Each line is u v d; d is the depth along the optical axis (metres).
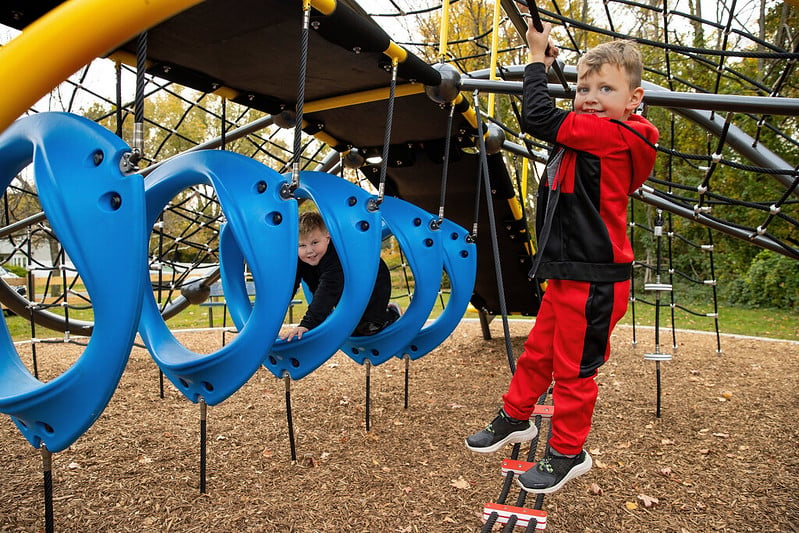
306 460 3.76
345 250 2.84
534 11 2.31
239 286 3.10
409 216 3.53
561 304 2.25
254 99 3.77
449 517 3.03
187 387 2.57
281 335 2.95
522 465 2.46
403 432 4.34
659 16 11.34
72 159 1.82
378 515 3.04
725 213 14.30
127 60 2.94
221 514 3.01
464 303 3.91
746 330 10.53
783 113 3.26
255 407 4.95
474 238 3.84
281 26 2.58
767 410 4.89
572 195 2.26
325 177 3.00
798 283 13.16
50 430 2.09
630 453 3.96
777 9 11.91
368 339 3.65
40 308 5.74
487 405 5.07
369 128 4.45
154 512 3.01
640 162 2.27
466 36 14.27
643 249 18.09
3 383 2.20
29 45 1.49
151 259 6.36
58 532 2.77
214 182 2.29
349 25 2.41
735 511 3.13
